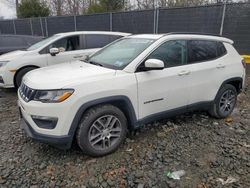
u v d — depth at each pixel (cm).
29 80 337
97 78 320
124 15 1235
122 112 346
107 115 330
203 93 427
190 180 293
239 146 370
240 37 918
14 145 372
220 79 443
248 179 295
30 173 304
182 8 1029
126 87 333
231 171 310
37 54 670
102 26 1352
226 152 353
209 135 405
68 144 314
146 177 297
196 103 423
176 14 1052
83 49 725
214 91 442
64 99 296
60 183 287
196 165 321
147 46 370
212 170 311
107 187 281
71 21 1498
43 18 1670
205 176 300
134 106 347
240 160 333
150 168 314
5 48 936
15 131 421
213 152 353
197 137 396
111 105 335
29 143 377
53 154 344
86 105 308
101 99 317
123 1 2105
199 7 983
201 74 414
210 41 439
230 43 474
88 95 307
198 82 412
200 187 281
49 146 366
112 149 343
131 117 350
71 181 290
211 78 430
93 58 426
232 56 469
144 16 1160
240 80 482
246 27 898
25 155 343
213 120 466
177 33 402
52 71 359
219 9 938
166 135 400
